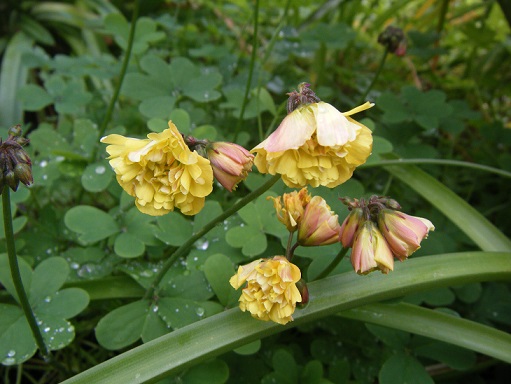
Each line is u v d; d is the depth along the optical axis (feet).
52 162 0.57
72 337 0.41
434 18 1.03
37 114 0.84
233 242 0.47
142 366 0.37
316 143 0.32
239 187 0.63
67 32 0.98
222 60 0.78
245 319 0.39
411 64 0.91
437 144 0.85
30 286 0.43
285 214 0.37
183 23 0.92
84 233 0.48
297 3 0.90
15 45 0.90
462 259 0.43
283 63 0.87
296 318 0.39
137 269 0.49
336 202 0.49
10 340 0.40
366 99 0.81
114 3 1.03
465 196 0.76
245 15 0.92
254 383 0.47
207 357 0.38
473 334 0.42
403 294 0.41
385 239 0.34
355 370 0.49
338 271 0.45
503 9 0.74
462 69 1.06
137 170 0.33
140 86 0.61
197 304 0.44
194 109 0.67
